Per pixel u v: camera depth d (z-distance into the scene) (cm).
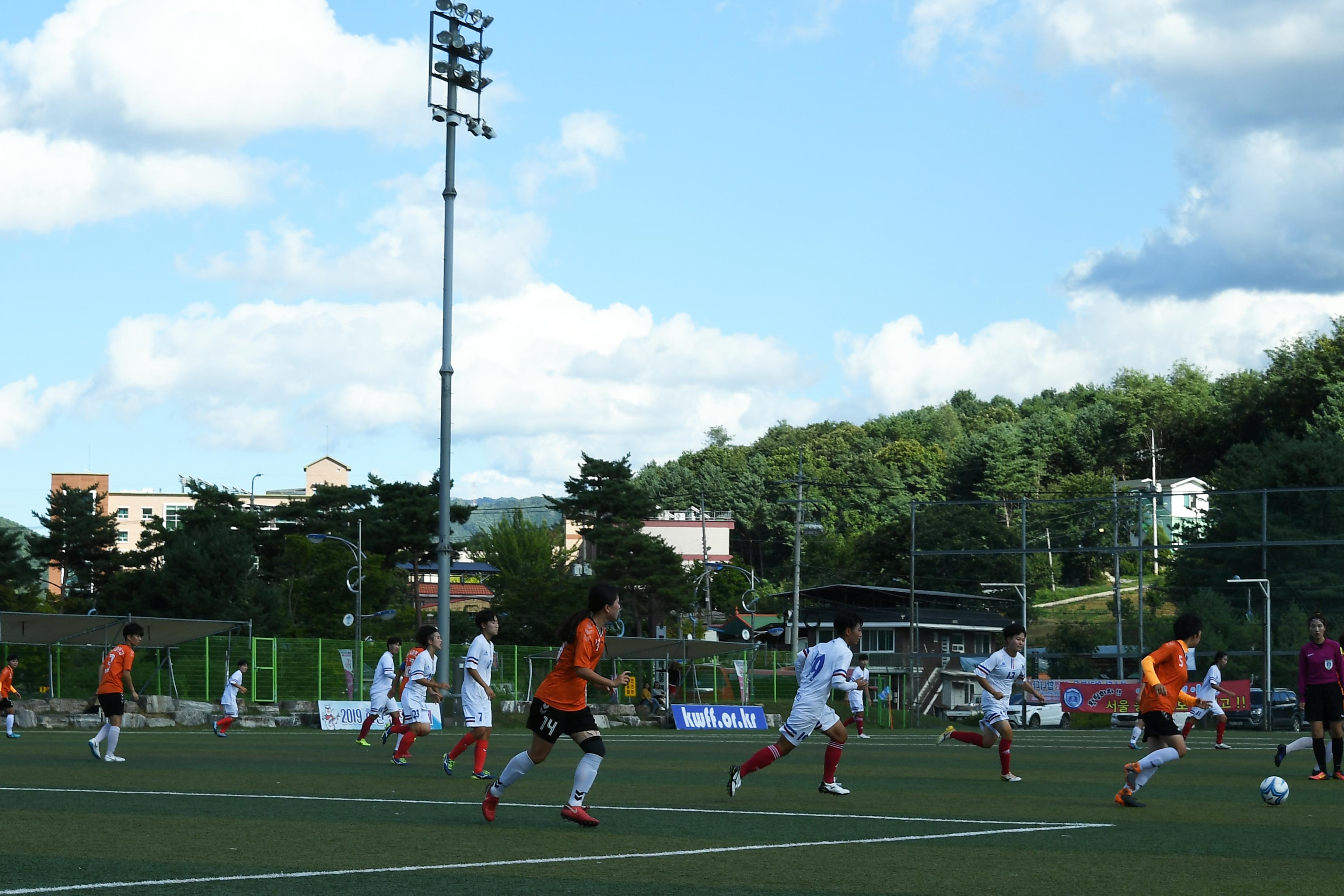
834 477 12025
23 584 6988
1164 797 1349
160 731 3297
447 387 3334
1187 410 11856
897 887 700
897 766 1936
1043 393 16612
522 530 9200
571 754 2211
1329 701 1619
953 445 13025
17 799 1166
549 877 719
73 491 7769
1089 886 707
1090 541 6638
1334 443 6706
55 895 635
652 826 999
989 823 1046
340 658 4581
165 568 6650
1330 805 1258
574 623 991
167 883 675
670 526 11600
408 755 1884
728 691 5769
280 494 13300
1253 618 5075
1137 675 5112
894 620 7231
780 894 670
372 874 716
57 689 4306
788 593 7925
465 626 7181
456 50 3353
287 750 2225
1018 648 1570
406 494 7362
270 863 755
